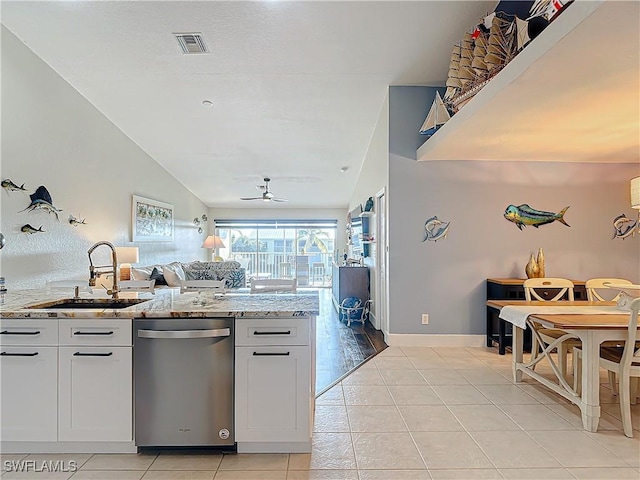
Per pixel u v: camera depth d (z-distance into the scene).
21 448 2.08
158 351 2.02
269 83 4.20
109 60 3.76
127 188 5.64
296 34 3.32
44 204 3.81
